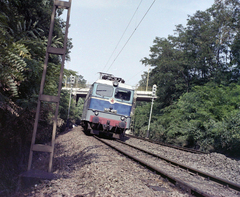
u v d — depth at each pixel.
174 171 7.70
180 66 32.66
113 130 16.27
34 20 10.40
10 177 6.40
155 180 5.78
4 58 4.88
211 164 10.32
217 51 30.56
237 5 27.00
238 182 7.45
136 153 10.80
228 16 27.11
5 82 4.84
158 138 33.19
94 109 15.70
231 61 27.83
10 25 6.36
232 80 27.44
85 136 16.47
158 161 9.38
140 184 5.11
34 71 5.75
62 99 26.53
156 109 38.81
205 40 29.97
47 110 8.35
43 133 10.65
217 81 27.98
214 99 21.23
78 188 4.62
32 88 6.71
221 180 6.59
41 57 6.75
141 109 45.62
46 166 7.24
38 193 4.40
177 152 13.30
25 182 5.04
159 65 33.84
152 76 39.25
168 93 37.12
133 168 6.92
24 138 8.59
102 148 10.66
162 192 4.68
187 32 32.41
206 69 31.59
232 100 20.25
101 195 4.16
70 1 5.65
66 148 11.35
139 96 43.38
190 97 24.73
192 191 4.98
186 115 25.28
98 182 4.93
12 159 7.34
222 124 18.48
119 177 5.39
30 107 7.15
